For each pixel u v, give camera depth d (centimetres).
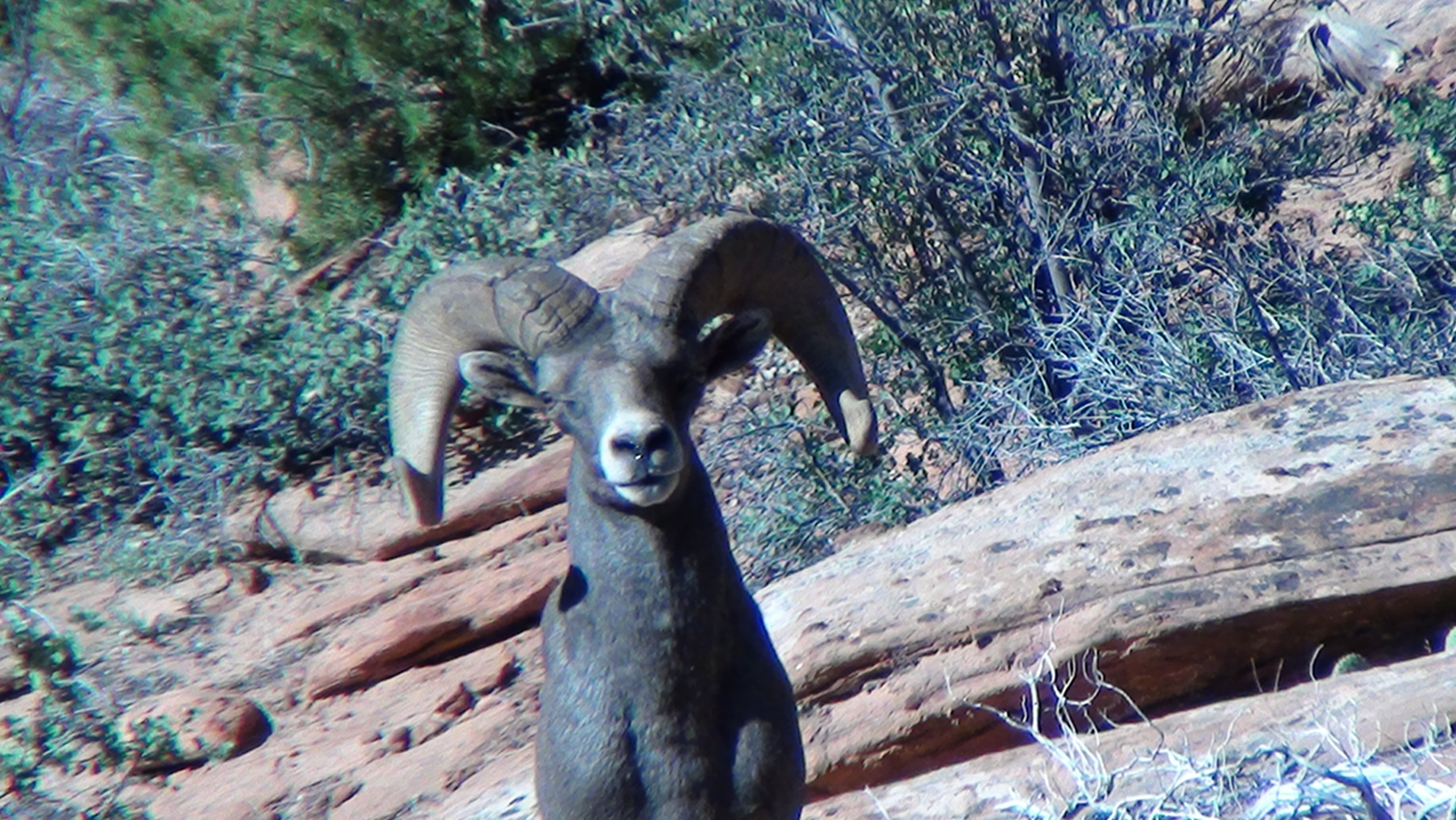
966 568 988
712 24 1562
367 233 2052
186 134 2083
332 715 1293
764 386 1446
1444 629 919
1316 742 809
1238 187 1408
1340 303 1297
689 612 662
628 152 1667
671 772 661
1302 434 1017
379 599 1410
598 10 1894
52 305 1786
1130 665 923
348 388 1623
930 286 1446
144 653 1428
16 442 1753
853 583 1017
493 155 2050
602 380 637
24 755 1302
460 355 700
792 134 1427
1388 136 1596
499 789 1064
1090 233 1369
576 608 676
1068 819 794
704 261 673
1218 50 1566
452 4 2064
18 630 1436
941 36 1470
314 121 2080
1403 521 930
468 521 1480
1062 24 1498
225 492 1627
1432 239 1388
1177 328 1352
